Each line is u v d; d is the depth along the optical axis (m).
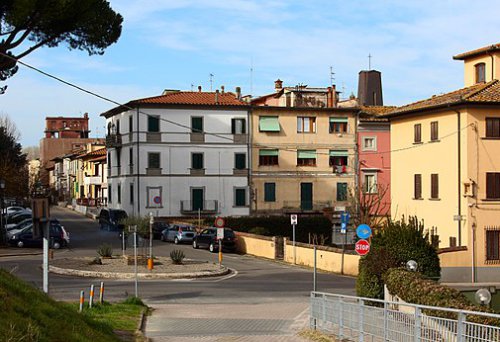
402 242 23.42
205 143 63.22
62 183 118.94
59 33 34.66
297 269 39.31
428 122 43.09
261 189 64.62
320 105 68.50
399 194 46.62
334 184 66.19
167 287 29.56
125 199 64.75
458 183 39.56
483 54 44.44
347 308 16.33
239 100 66.69
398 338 13.23
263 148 64.75
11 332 8.34
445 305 14.37
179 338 17.12
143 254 38.84
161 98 63.53
